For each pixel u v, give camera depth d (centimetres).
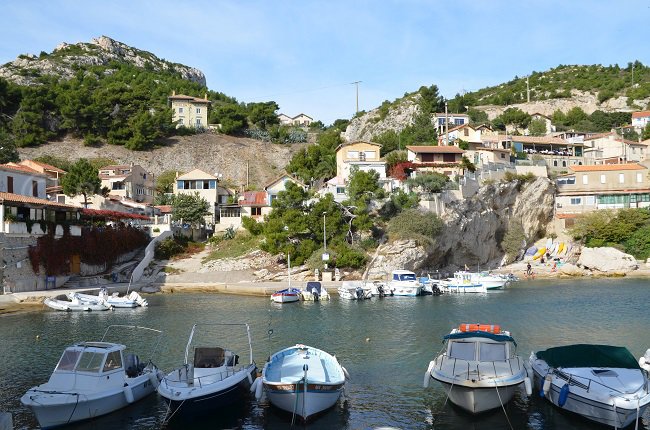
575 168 11181
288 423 2406
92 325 4709
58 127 14738
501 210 10100
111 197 9669
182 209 9475
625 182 10850
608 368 2562
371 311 5497
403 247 7969
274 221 8056
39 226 6512
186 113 17262
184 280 7650
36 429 2327
